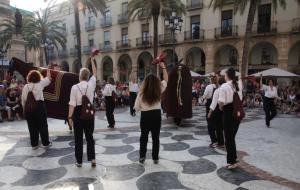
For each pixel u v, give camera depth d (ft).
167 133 27.07
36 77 20.63
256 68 87.20
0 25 107.65
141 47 110.22
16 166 17.35
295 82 79.71
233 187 14.10
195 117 38.47
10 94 37.19
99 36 127.75
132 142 23.44
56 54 148.56
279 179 15.11
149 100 16.80
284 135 26.27
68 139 24.59
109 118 30.17
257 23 83.30
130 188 13.99
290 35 77.82
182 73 30.55
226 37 88.17
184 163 17.83
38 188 14.08
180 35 99.66
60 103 27.22
